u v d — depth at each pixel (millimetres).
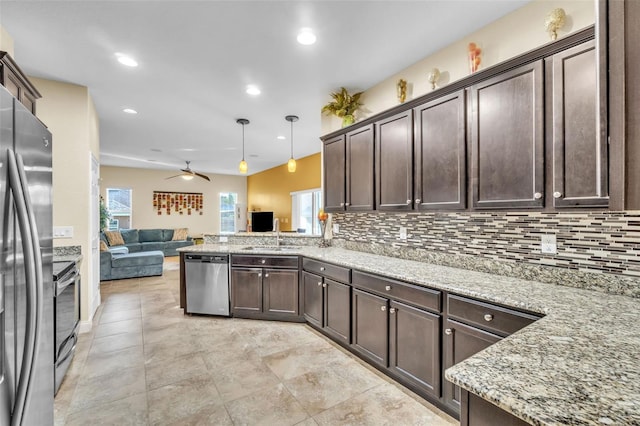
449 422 1778
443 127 2150
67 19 2105
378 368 2365
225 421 1781
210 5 1985
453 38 2387
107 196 8195
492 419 796
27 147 1168
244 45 2469
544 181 1616
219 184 9906
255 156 7039
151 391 2074
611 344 993
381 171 2680
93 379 2219
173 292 4723
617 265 1630
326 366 2420
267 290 3438
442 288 1841
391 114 2580
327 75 3008
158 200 8875
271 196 8672
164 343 2844
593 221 1713
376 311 2311
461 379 801
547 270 1874
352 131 3016
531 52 1651
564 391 727
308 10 2051
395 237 2967
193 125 4613
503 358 903
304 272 3270
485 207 1889
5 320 952
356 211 2969
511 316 1505
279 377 2256
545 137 1612
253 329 3197
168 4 1970
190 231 9375
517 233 2045
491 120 1859
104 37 2332
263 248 3768
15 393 993
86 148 3191
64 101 3094
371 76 3025
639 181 601
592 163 1446
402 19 2152
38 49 2486
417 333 1986
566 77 1531
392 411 1876
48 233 1396
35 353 1055
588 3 1762
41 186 1309
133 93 3385
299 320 3393
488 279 1973
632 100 607
